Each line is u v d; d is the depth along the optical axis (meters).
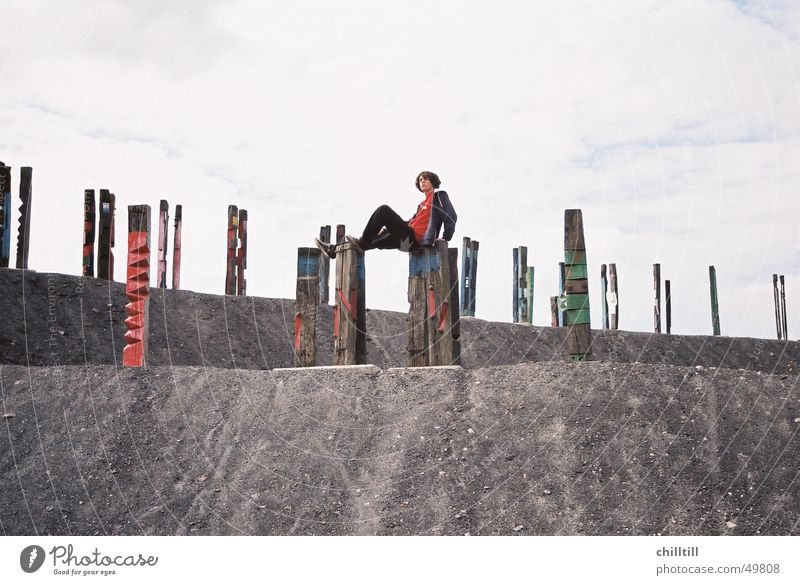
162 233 11.44
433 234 7.11
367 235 7.21
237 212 12.22
